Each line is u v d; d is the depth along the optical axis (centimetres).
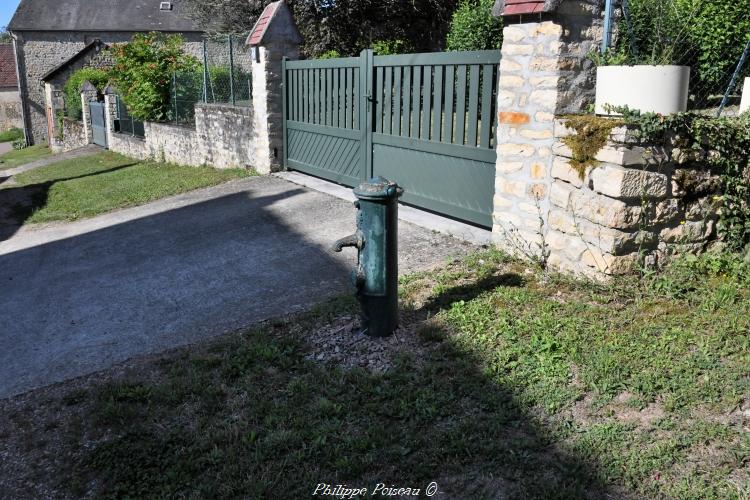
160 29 3572
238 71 1244
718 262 480
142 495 321
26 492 333
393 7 1694
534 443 321
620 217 456
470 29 1104
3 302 642
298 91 956
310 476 318
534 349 404
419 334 439
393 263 436
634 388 355
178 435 360
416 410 357
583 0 501
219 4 1884
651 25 539
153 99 1586
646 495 286
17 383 450
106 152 2020
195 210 900
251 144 1089
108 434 372
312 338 458
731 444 311
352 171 845
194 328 508
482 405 356
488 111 611
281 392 394
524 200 550
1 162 2686
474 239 624
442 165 679
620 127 445
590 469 302
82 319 559
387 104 755
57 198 1268
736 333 403
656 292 459
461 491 300
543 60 511
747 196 505
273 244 692
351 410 366
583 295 471
